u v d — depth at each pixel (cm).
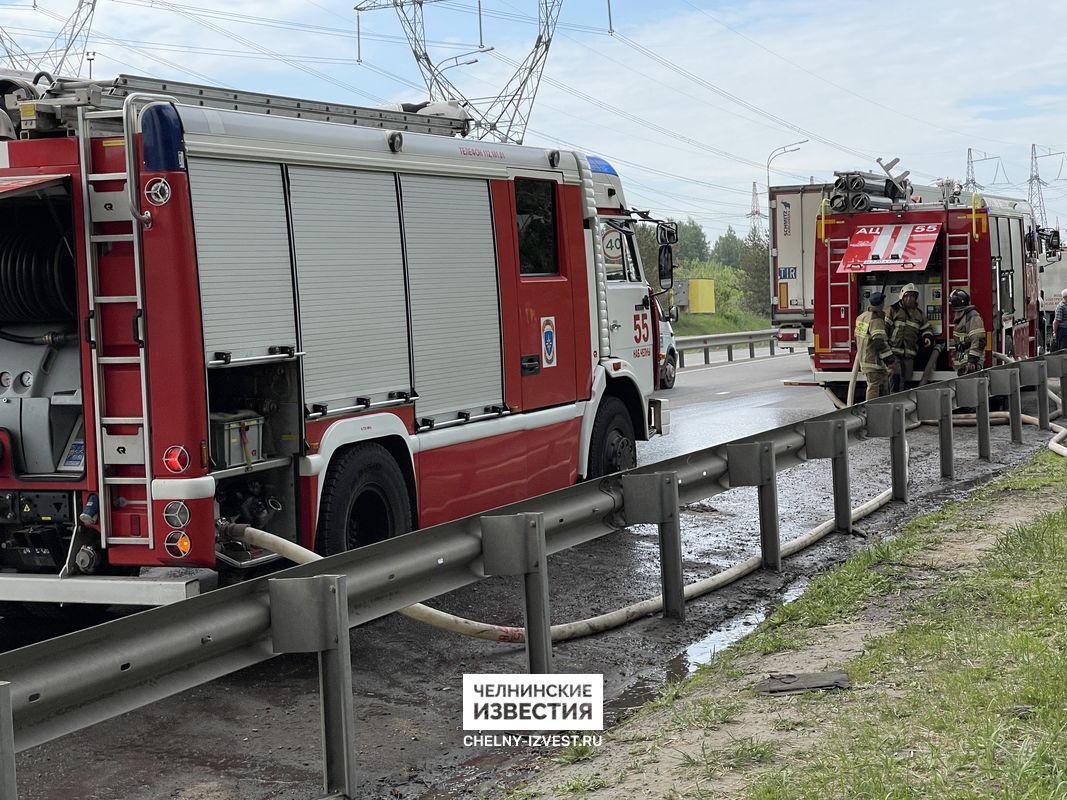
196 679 462
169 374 662
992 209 1847
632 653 712
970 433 1661
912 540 931
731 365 3281
